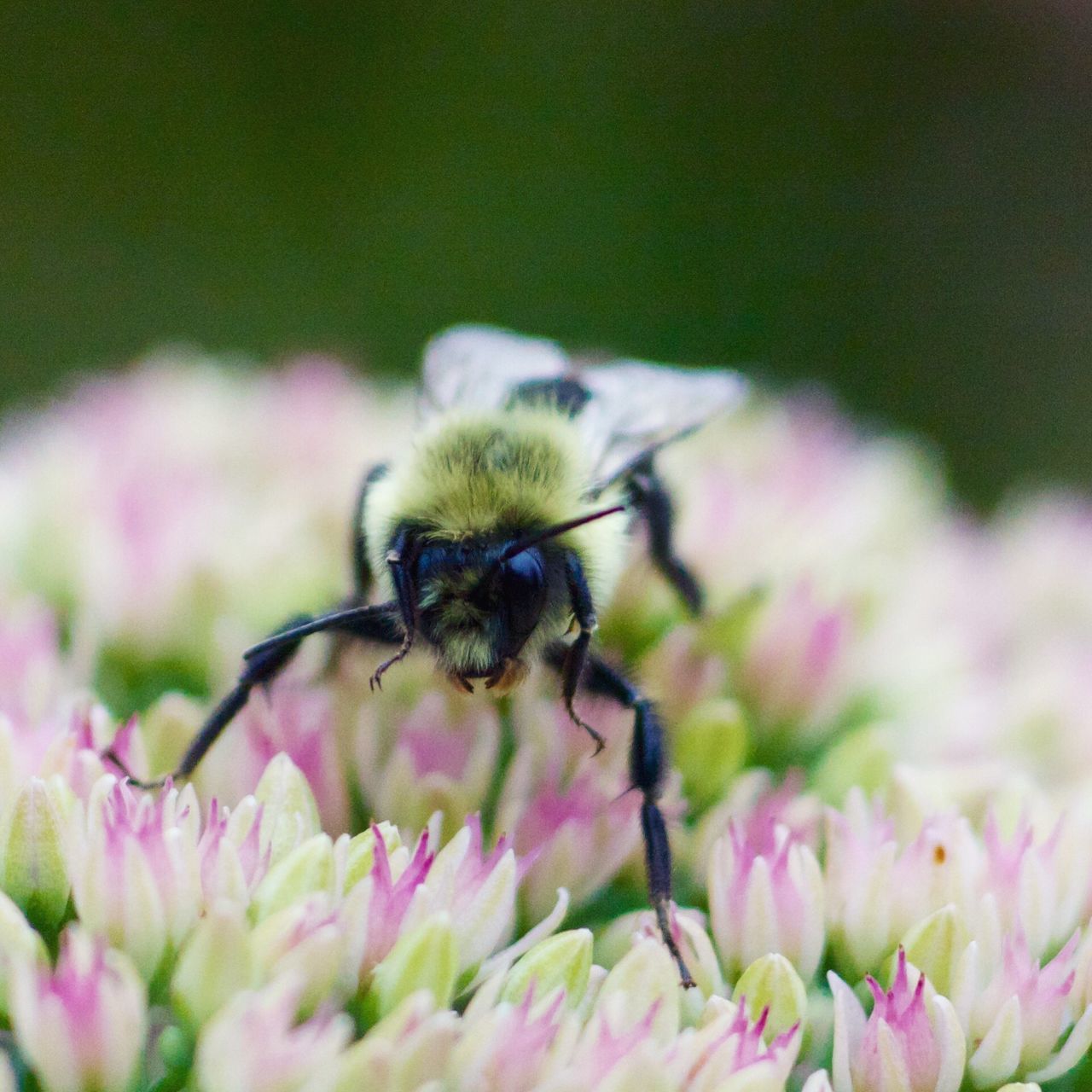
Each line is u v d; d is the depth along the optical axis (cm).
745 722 10
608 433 10
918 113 18
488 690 9
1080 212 18
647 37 17
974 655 11
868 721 11
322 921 9
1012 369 18
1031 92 18
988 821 9
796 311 18
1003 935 9
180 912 9
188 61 17
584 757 10
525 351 10
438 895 9
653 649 10
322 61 17
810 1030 9
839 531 11
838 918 9
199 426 12
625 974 9
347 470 12
